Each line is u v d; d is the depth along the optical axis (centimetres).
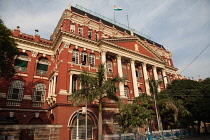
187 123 2402
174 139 2059
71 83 2031
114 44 2619
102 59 2438
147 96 2245
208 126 4381
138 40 3086
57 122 1728
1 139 1288
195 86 2644
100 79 1697
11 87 2075
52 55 2550
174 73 4003
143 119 1862
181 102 2394
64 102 1853
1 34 1428
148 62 3123
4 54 1516
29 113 2039
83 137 1855
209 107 2320
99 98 1742
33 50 2411
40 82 2319
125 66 2856
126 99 2377
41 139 1482
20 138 1409
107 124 2039
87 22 2677
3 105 1920
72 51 2262
